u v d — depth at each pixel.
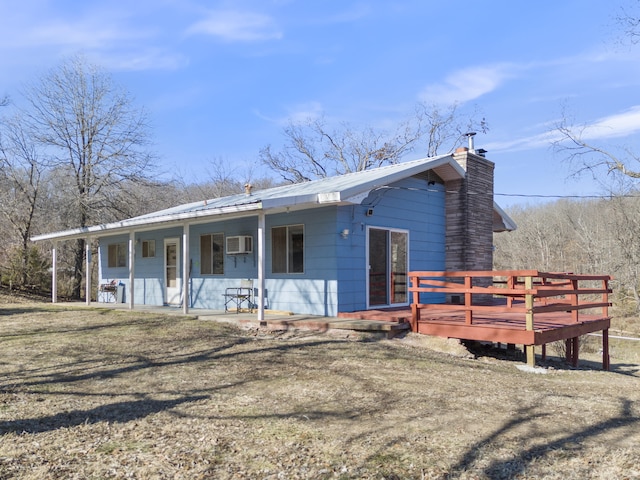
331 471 3.39
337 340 8.53
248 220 12.12
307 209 10.59
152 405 4.91
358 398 5.19
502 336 7.89
